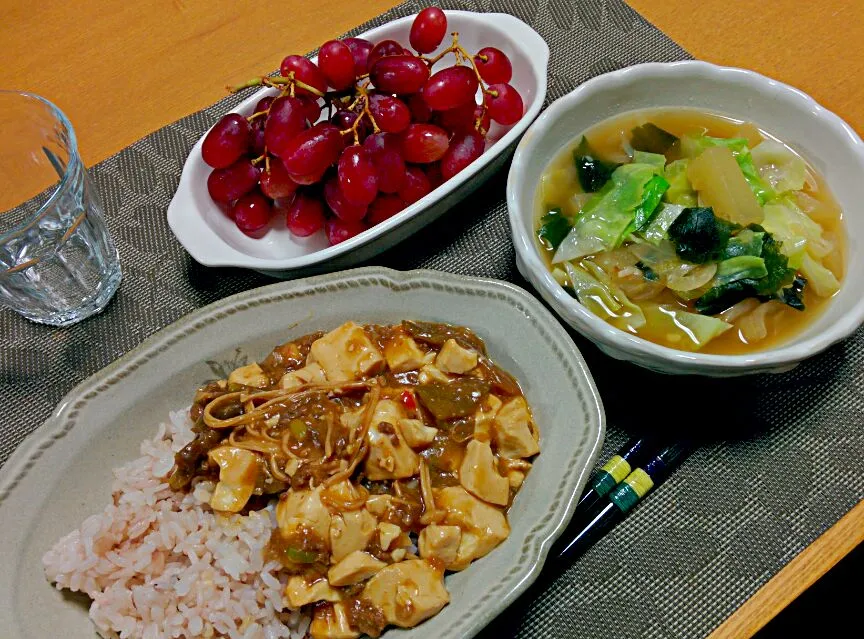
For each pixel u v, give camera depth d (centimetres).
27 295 35
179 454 30
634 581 30
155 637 28
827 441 32
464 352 31
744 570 30
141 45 44
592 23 44
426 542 28
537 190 35
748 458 32
